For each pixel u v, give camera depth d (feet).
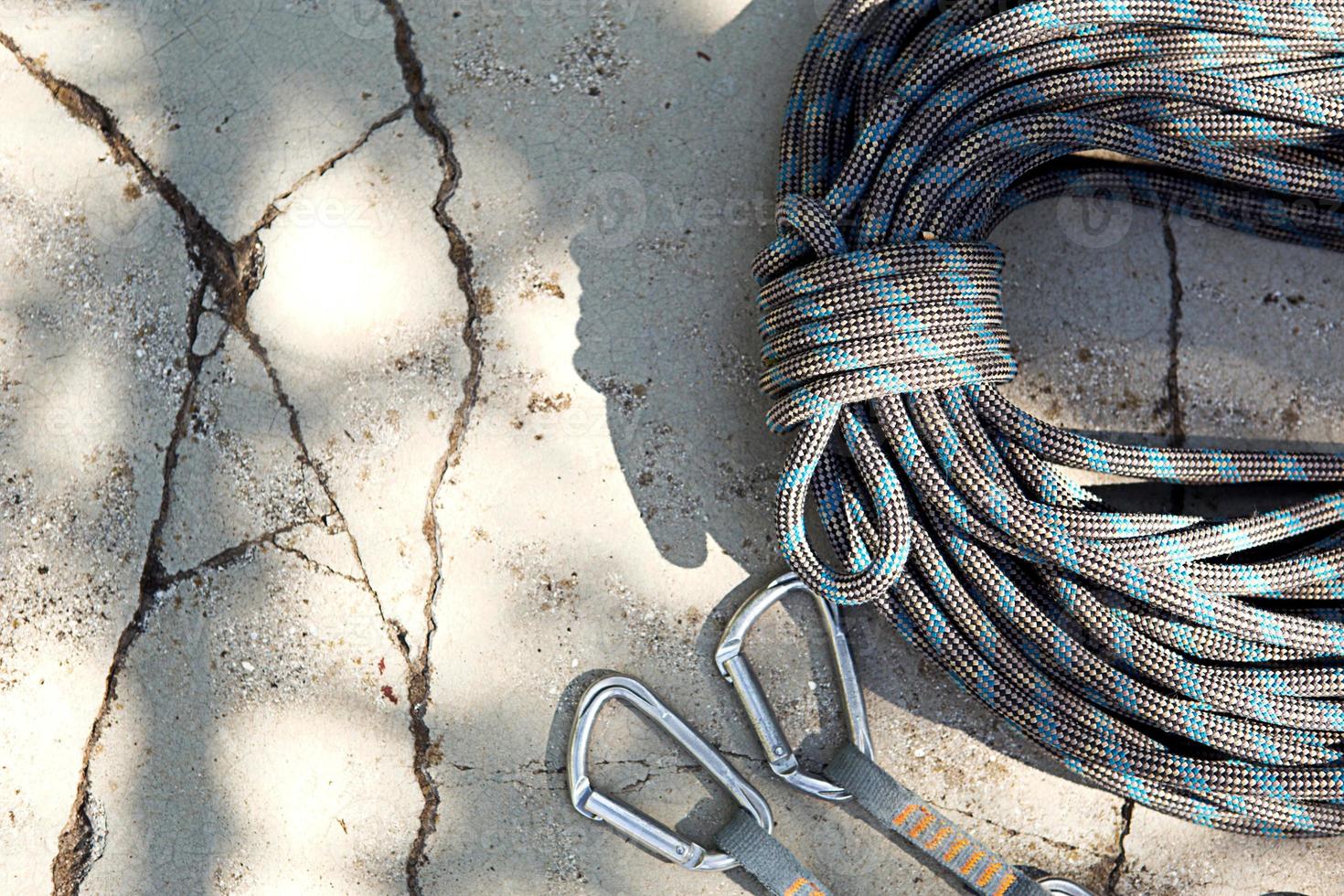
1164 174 2.50
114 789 2.49
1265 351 2.53
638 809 2.45
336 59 2.52
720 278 2.50
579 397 2.48
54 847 2.49
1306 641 2.33
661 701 2.44
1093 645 2.42
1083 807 2.48
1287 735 2.33
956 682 2.39
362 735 2.46
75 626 2.49
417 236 2.49
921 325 2.29
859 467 2.34
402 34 2.53
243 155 2.51
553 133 2.52
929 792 2.47
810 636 2.48
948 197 2.37
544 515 2.46
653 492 2.47
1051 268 2.53
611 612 2.46
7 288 2.51
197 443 2.48
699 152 2.52
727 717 2.46
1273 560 2.37
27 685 2.49
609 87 2.53
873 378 2.29
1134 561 2.32
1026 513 2.32
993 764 2.47
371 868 2.47
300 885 2.47
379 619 2.46
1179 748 2.40
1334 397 2.53
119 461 2.49
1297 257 2.53
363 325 2.48
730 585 2.47
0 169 2.52
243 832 2.47
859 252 2.30
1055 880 2.45
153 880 2.48
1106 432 2.51
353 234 2.49
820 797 2.44
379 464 2.47
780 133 2.52
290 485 2.47
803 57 2.51
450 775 2.46
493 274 2.49
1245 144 2.40
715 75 2.53
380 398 2.47
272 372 2.48
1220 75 2.35
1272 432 2.52
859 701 2.43
